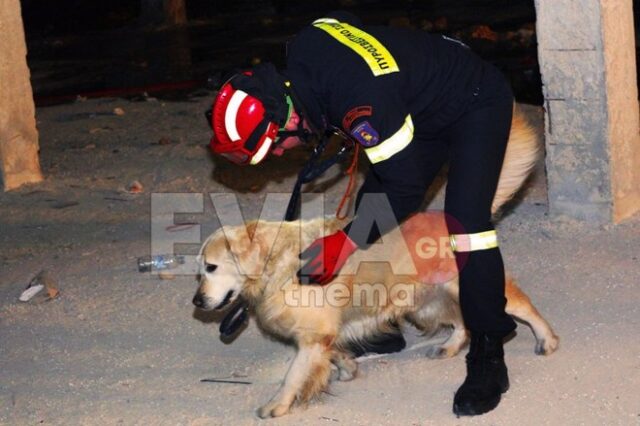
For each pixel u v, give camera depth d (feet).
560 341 15.62
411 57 12.92
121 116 34.58
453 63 13.15
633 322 16.06
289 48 13.05
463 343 15.58
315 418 14.05
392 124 12.10
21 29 25.70
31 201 25.03
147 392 15.21
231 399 14.82
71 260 20.88
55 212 24.06
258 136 12.49
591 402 13.79
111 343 16.97
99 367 16.15
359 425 13.78
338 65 12.34
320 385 14.12
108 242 21.77
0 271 20.58
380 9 58.49
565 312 16.69
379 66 12.40
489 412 13.75
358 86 12.17
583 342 15.55
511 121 13.50
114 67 46.98
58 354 16.71
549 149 20.56
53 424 14.47
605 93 19.49
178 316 17.81
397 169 12.29
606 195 20.10
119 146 29.99
